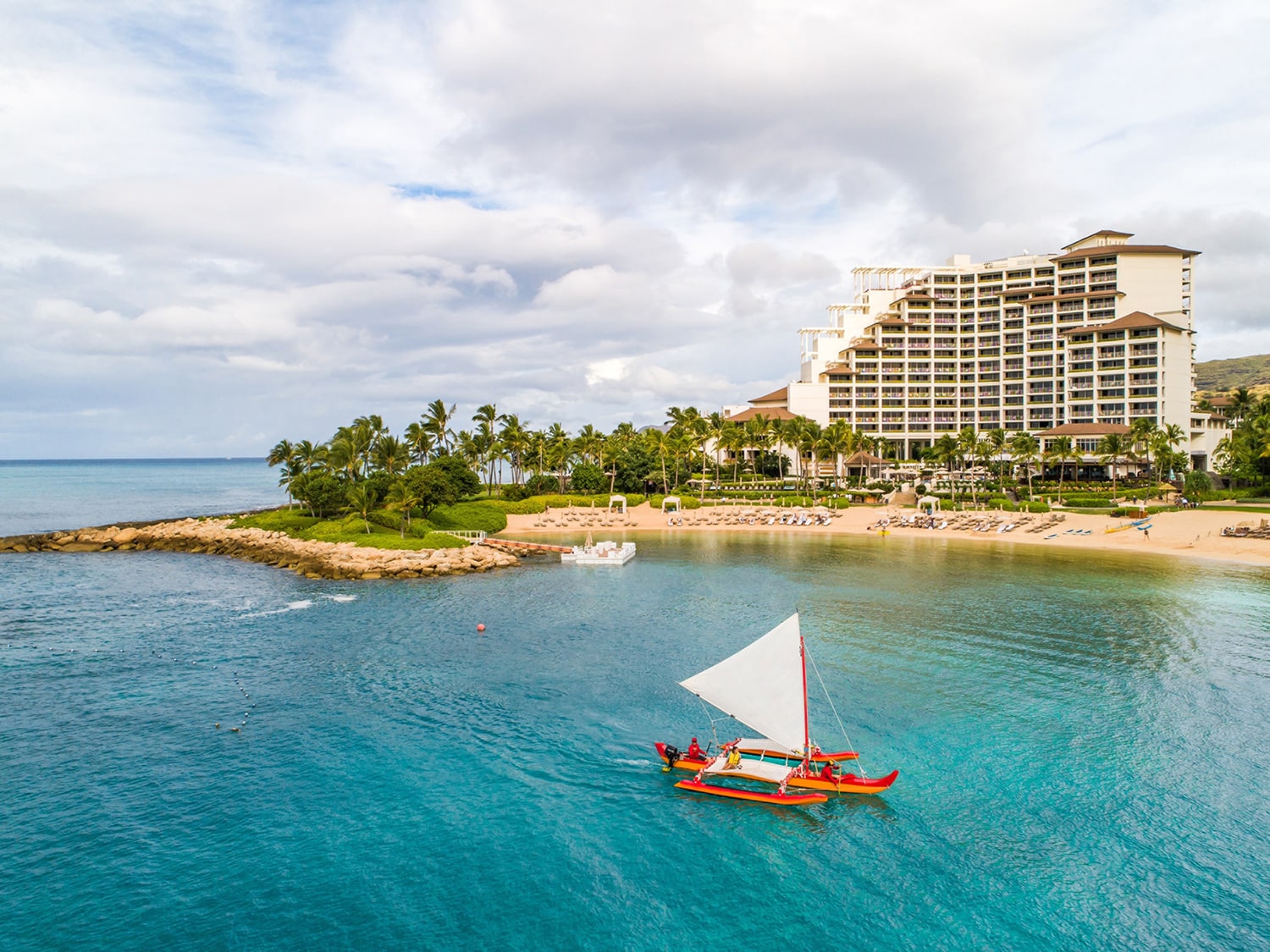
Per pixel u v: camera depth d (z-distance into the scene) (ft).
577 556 327.06
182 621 217.97
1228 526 361.51
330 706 148.36
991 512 445.78
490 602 243.81
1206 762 120.16
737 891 91.30
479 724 139.44
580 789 116.26
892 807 109.09
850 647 183.62
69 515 570.46
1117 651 177.88
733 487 622.54
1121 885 90.33
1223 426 620.90
